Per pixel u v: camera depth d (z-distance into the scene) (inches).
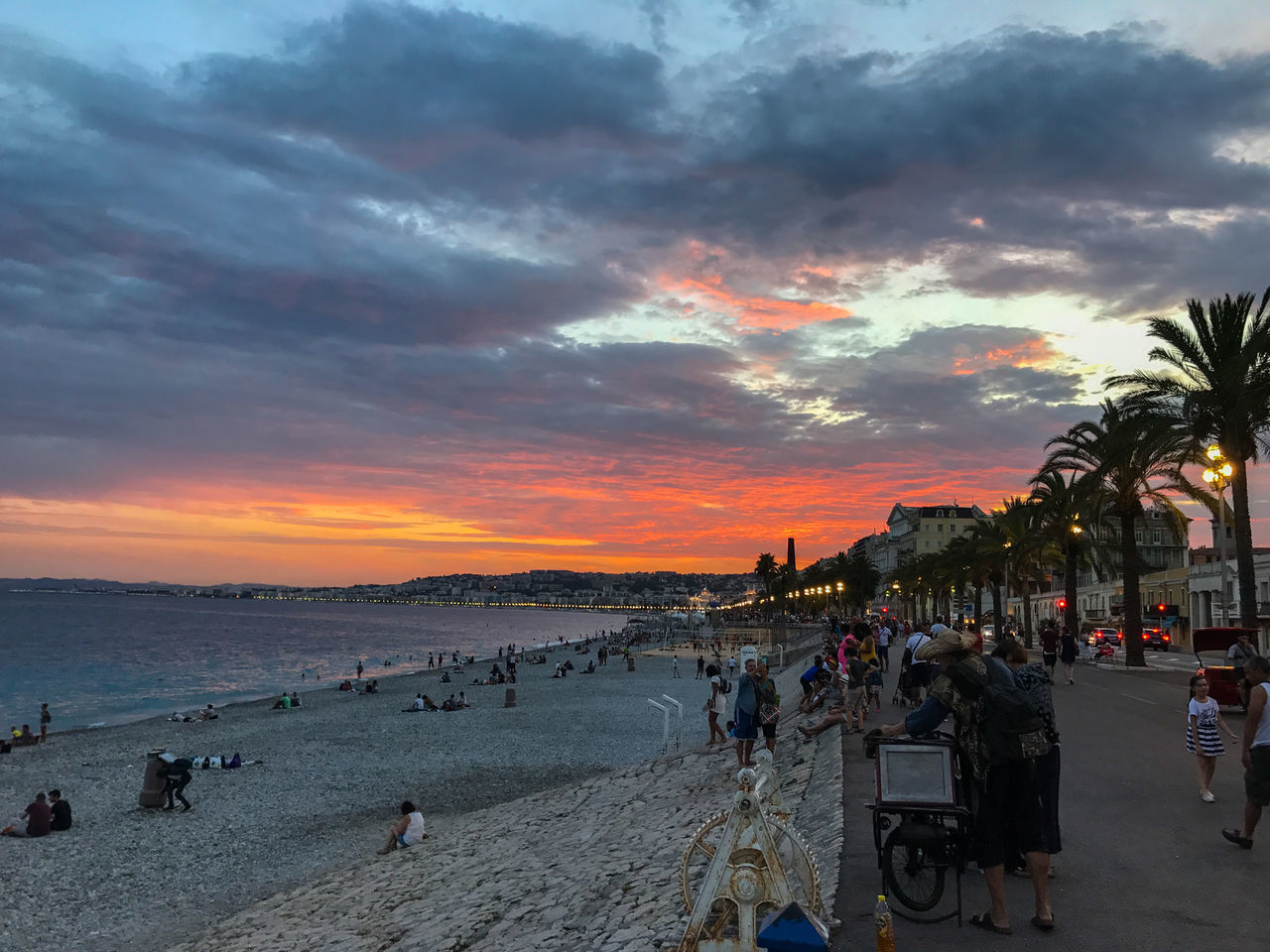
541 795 927.7
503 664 4087.1
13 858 909.8
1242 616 1203.2
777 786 370.9
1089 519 1670.8
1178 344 1259.8
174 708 2514.8
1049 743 311.4
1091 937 284.7
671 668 3811.5
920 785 303.0
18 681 3169.3
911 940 285.4
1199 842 389.4
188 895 796.0
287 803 1144.8
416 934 523.5
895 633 2674.7
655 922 386.6
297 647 5787.4
